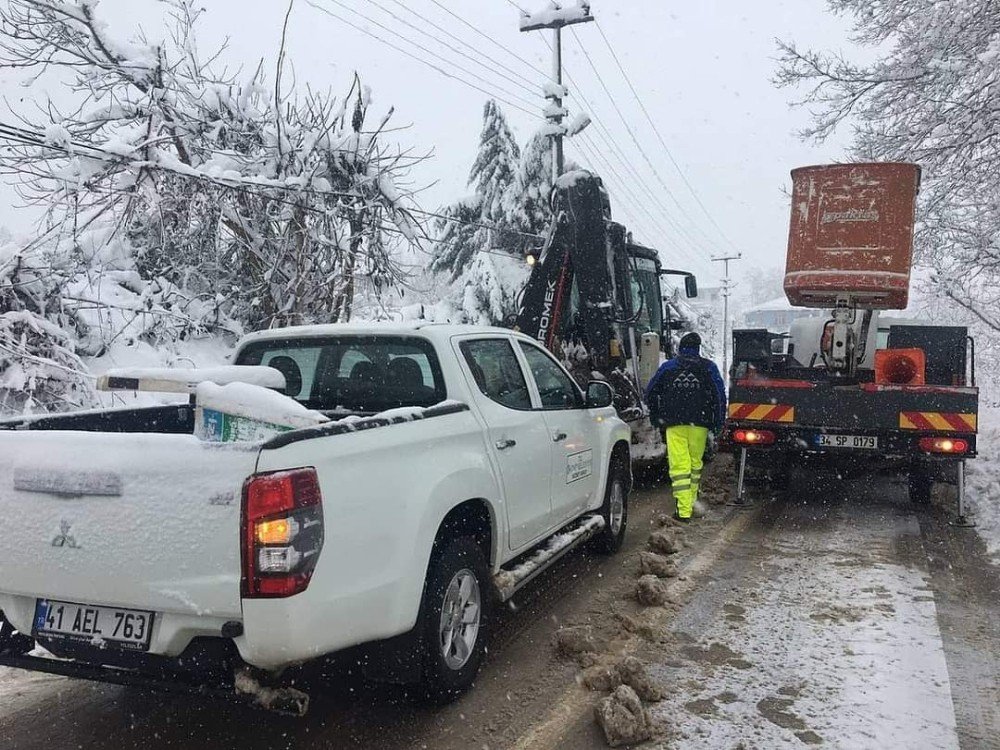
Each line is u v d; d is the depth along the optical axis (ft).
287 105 37.78
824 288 24.48
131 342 31.09
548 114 62.95
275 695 9.64
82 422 13.60
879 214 23.82
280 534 9.34
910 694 12.71
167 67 33.73
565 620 16.47
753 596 17.63
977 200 38.73
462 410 13.98
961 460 23.88
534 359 18.21
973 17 34.22
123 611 10.00
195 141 35.42
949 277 40.52
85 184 28.68
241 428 11.35
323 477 9.97
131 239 35.24
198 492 9.47
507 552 14.89
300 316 35.58
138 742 11.64
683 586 18.42
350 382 15.43
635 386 32.76
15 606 10.71
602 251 32.48
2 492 10.52
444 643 12.60
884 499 28.35
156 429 14.97
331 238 36.58
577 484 18.54
